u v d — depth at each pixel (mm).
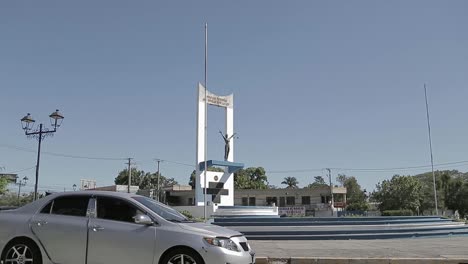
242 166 41406
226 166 41219
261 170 96562
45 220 9234
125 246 8672
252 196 85875
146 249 8570
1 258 9242
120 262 8680
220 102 42688
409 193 82562
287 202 85438
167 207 9859
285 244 17734
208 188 40094
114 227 8852
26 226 9258
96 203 9242
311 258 13070
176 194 80750
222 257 8328
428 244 17812
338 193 84688
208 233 8578
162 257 8531
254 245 17250
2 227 9367
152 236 8609
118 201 9188
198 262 8359
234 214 34438
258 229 20984
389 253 14422
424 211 87688
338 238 20250
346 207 88750
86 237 8906
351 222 22859
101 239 8820
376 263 12875
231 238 8719
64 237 9008
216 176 40812
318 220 23562
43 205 9516
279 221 22766
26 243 9203
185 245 8414
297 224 22188
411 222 24703
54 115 27844
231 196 41438
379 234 20781
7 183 51000
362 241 19328
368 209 89500
